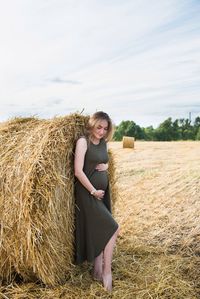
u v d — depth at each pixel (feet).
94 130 12.85
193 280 13.14
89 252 13.07
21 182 11.88
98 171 13.35
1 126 14.15
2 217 12.05
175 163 40.55
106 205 13.99
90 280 13.24
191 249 15.74
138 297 11.95
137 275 13.47
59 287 12.53
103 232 12.92
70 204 13.21
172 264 14.26
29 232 11.57
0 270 12.85
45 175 11.80
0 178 12.19
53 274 12.30
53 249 12.08
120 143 75.72
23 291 12.34
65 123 12.91
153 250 15.65
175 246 16.11
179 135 174.29
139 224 18.62
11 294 12.25
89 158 13.07
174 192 25.16
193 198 23.45
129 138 62.80
